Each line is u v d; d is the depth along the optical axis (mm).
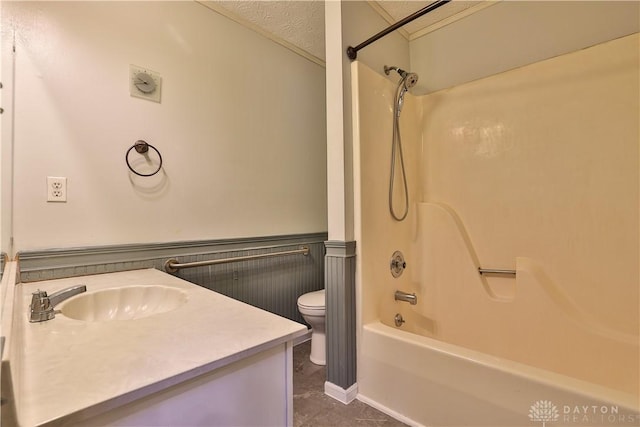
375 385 1450
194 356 566
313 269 2453
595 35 1570
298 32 2166
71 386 463
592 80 1540
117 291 1097
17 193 1192
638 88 1429
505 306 1635
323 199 2574
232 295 1907
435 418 1228
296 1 1845
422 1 1872
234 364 611
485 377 1092
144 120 1560
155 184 1593
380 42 1898
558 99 1633
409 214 1971
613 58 1490
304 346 2195
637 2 1473
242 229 1978
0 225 960
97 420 439
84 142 1371
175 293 1083
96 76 1413
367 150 1617
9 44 1103
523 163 1730
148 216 1566
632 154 1437
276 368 688
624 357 1295
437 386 1224
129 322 746
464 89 1964
